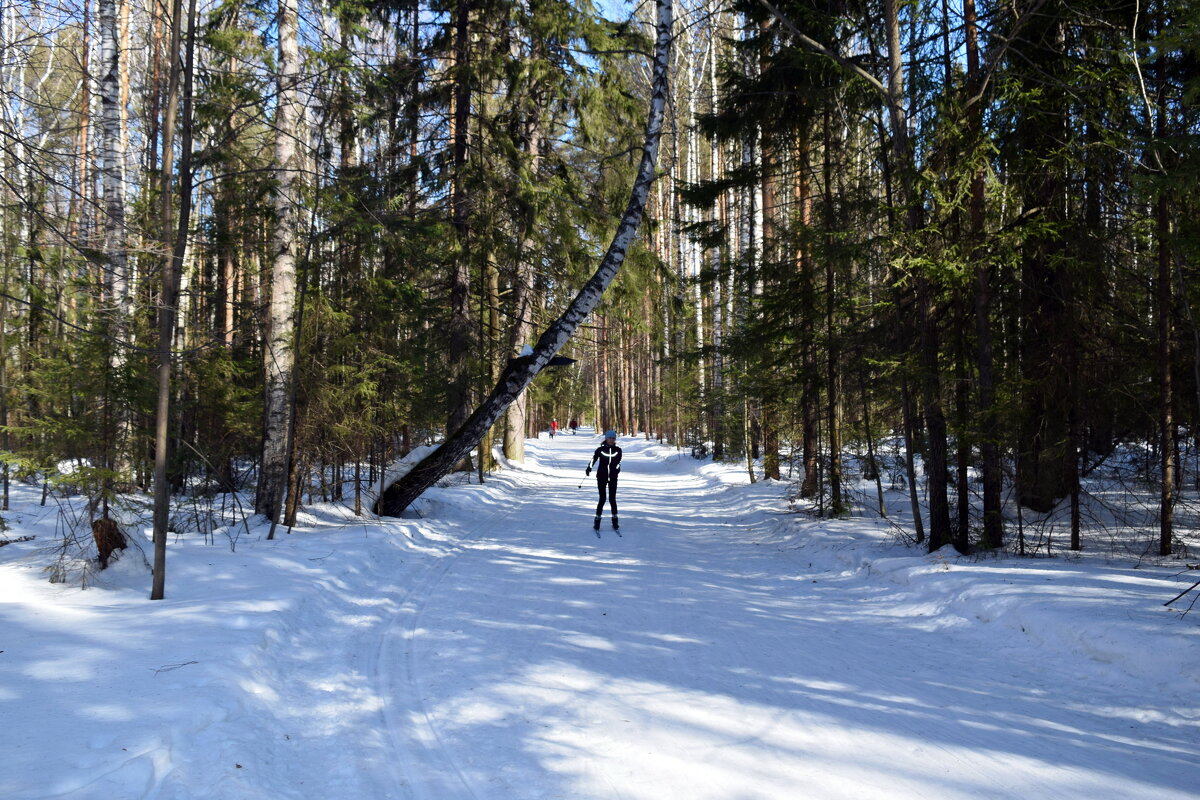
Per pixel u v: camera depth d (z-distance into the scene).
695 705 4.39
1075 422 9.44
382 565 8.78
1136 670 4.72
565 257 17.44
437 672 5.07
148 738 3.39
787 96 11.49
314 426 10.62
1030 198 8.91
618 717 4.20
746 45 12.03
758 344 13.04
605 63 17.77
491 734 3.98
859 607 7.20
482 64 16.25
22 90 13.05
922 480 14.84
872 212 10.27
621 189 18.23
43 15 9.61
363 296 11.48
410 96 16.25
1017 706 4.41
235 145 10.06
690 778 3.43
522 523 13.58
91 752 3.24
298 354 9.59
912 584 7.47
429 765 3.62
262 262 12.34
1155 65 8.16
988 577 7.00
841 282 12.06
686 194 12.87
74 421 7.06
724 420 21.02
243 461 14.87
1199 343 7.47
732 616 6.70
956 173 7.96
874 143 11.59
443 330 17.38
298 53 10.59
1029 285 9.48
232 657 4.65
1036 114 8.33
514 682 4.82
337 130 13.06
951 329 9.58
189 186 7.23
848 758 3.65
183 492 12.17
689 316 24.89
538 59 16.88
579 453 40.44
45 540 8.59
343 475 13.70
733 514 14.79
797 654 5.49
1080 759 3.65
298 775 3.53
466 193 16.38
